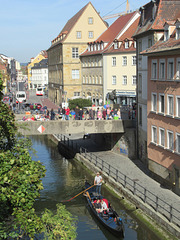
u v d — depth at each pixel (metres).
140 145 34.31
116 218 21.05
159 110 27.05
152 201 22.89
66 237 11.61
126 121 35.56
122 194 25.70
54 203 26.28
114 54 59.75
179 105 23.97
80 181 31.52
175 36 25.56
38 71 166.75
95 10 74.75
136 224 21.61
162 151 26.58
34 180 11.52
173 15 30.05
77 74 74.94
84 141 46.91
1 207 11.85
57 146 48.94
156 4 30.77
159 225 20.33
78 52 74.56
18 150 13.00
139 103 34.25
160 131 27.12
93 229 21.91
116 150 38.47
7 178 11.06
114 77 60.66
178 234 18.45
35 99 104.69
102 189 28.59
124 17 66.75
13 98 75.88
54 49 88.75
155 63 27.83
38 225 11.20
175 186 24.59
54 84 89.62
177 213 20.73
